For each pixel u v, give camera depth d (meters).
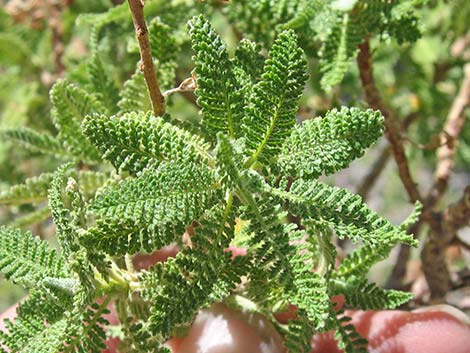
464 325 0.13
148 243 0.08
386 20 0.12
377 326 0.13
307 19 0.12
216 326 0.11
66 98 0.11
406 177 0.14
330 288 0.10
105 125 0.08
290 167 0.09
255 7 0.12
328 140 0.08
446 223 0.14
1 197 0.12
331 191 0.08
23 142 0.13
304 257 0.08
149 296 0.09
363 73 0.13
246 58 0.09
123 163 0.08
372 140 0.08
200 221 0.09
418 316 0.13
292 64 0.08
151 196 0.08
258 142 0.09
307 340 0.10
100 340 0.09
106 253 0.08
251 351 0.11
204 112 0.09
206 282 0.09
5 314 0.14
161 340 0.10
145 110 0.11
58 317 0.09
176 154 0.08
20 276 0.09
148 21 0.13
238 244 0.10
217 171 0.08
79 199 0.09
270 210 0.08
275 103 0.08
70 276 0.09
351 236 0.08
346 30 0.12
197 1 0.13
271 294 0.10
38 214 0.12
